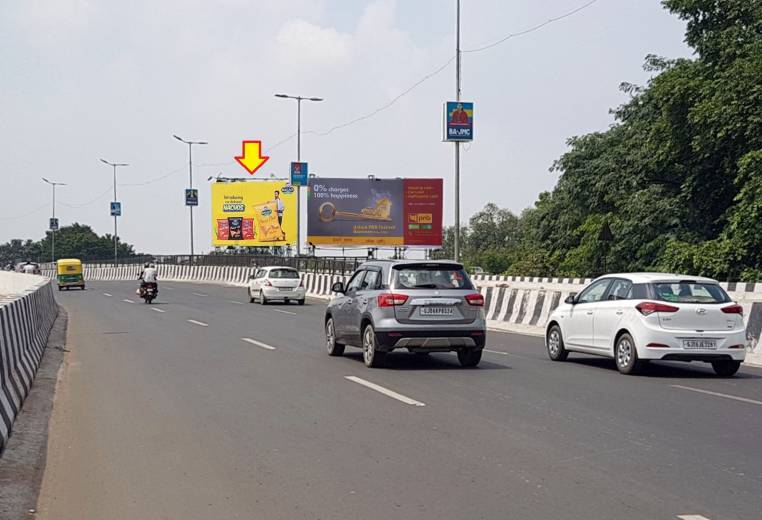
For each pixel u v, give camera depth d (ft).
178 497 20.92
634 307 43.80
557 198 163.63
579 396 36.32
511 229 355.77
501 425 29.71
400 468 23.57
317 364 48.01
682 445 26.50
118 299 128.36
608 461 24.34
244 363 48.37
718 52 108.47
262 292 116.26
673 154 112.78
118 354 53.26
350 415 31.73
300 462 24.38
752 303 54.24
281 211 217.15
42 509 20.03
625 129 147.54
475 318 45.80
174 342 61.00
